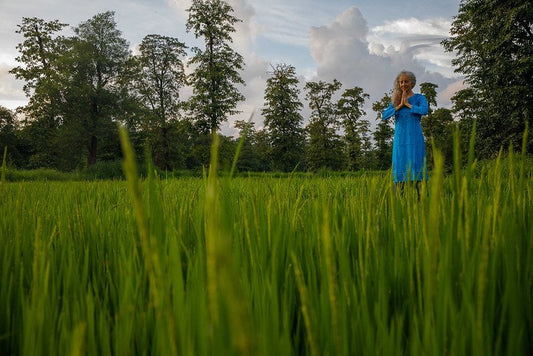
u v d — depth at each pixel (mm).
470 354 632
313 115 61281
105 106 49125
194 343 594
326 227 479
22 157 63000
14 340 951
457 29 31062
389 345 684
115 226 1843
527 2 25562
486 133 27984
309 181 2188
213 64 43469
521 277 830
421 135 5141
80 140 47844
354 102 63656
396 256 1063
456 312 677
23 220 1598
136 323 906
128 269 998
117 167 32156
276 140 55656
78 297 1075
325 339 735
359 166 62156
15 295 1097
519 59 26531
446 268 669
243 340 214
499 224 875
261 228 1155
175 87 50969
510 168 883
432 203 539
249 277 1056
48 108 47156
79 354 408
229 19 43812
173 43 50406
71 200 2480
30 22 47344
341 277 820
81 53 47875
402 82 5125
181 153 51562
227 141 34469
